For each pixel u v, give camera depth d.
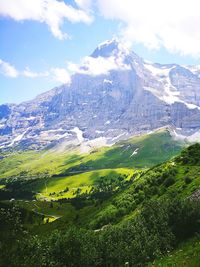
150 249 55.50
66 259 55.16
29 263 38.44
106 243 59.66
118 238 61.56
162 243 56.50
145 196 162.75
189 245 51.16
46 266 46.12
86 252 56.50
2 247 36.59
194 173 155.62
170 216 59.72
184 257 42.66
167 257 47.34
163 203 63.44
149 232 60.03
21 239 38.38
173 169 170.75
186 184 141.62
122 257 57.38
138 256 55.75
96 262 56.81
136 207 160.38
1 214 37.25
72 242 56.38
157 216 61.22
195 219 57.62
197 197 98.81
